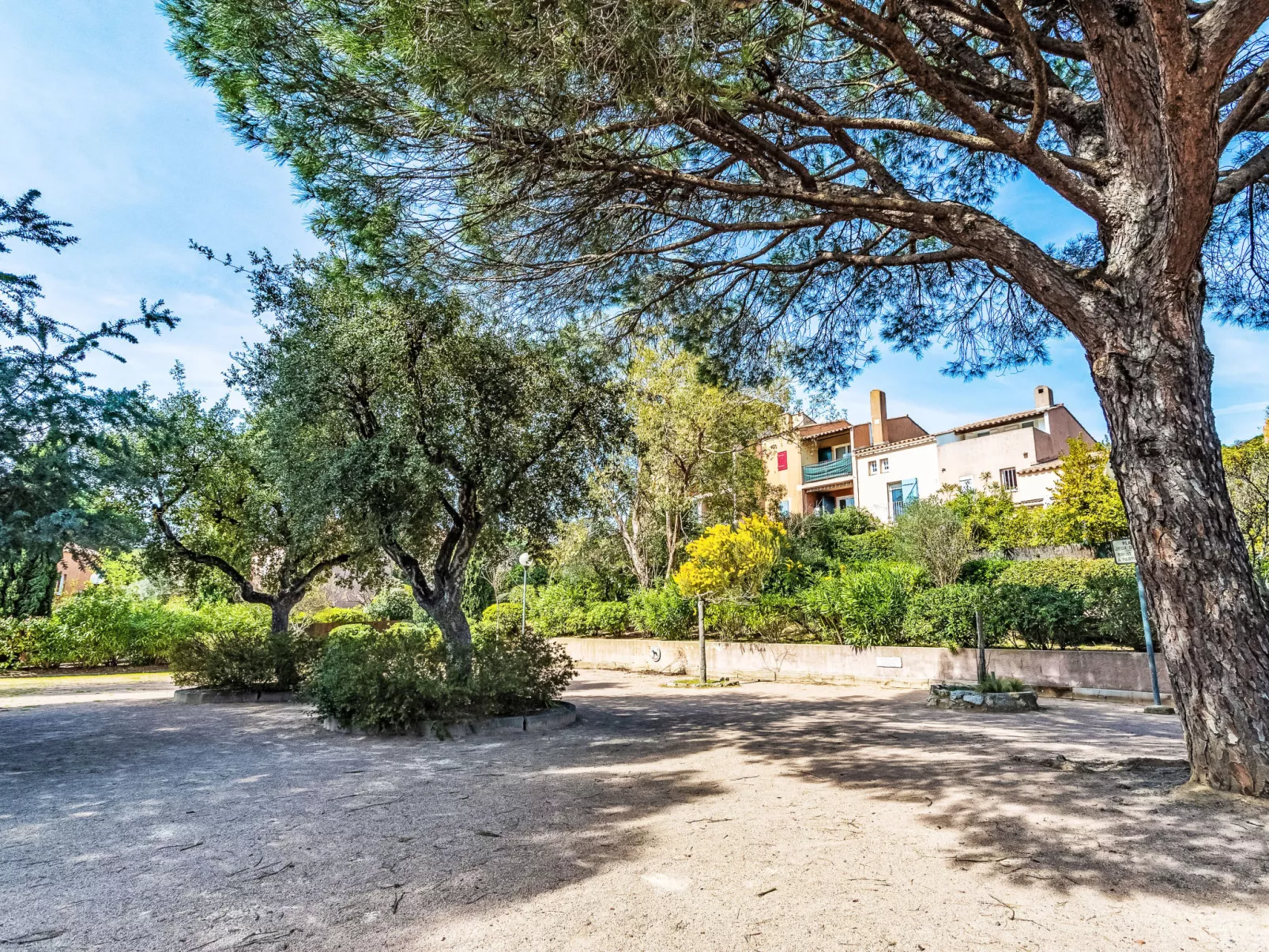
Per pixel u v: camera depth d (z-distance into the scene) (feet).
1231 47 12.41
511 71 14.24
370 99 17.08
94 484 23.47
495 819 15.98
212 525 50.93
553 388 33.42
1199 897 10.59
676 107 16.35
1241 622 14.61
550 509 34.35
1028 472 84.07
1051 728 27.40
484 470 30.60
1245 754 14.21
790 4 16.21
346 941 9.86
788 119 19.81
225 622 72.79
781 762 21.97
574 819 15.89
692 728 29.86
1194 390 15.47
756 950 9.36
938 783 18.29
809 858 12.89
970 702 33.83
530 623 80.69
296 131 17.35
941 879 11.69
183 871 12.87
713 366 29.43
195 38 16.67
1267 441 49.06
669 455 73.56
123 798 18.49
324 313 33.04
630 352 29.76
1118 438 16.11
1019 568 54.75
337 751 25.21
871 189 24.35
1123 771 17.99
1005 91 19.54
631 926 10.16
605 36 14.06
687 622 62.13
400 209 19.33
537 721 30.22
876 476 102.63
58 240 24.03
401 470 29.55
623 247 23.04
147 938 10.07
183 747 26.20
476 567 97.81
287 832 15.23
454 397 31.68
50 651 60.13
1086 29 15.31
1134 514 15.74
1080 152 18.93
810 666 50.52
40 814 17.02
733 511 82.79
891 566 53.26
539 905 10.98
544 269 22.25
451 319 31.12
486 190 18.90
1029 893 11.03
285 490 32.12
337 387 31.45
